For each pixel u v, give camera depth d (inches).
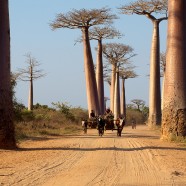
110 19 4655.5
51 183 922.1
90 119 3412.9
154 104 4448.8
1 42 1749.5
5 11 1760.6
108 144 1966.0
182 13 2119.8
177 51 2122.3
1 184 908.6
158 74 4463.6
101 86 5580.7
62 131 3363.7
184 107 2121.1
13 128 1777.8
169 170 1113.4
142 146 1838.1
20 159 1370.6
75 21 4621.1
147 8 4318.4
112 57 6574.8
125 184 911.0
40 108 5629.9
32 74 5743.1
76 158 1398.9
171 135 2122.3
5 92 1752.0
